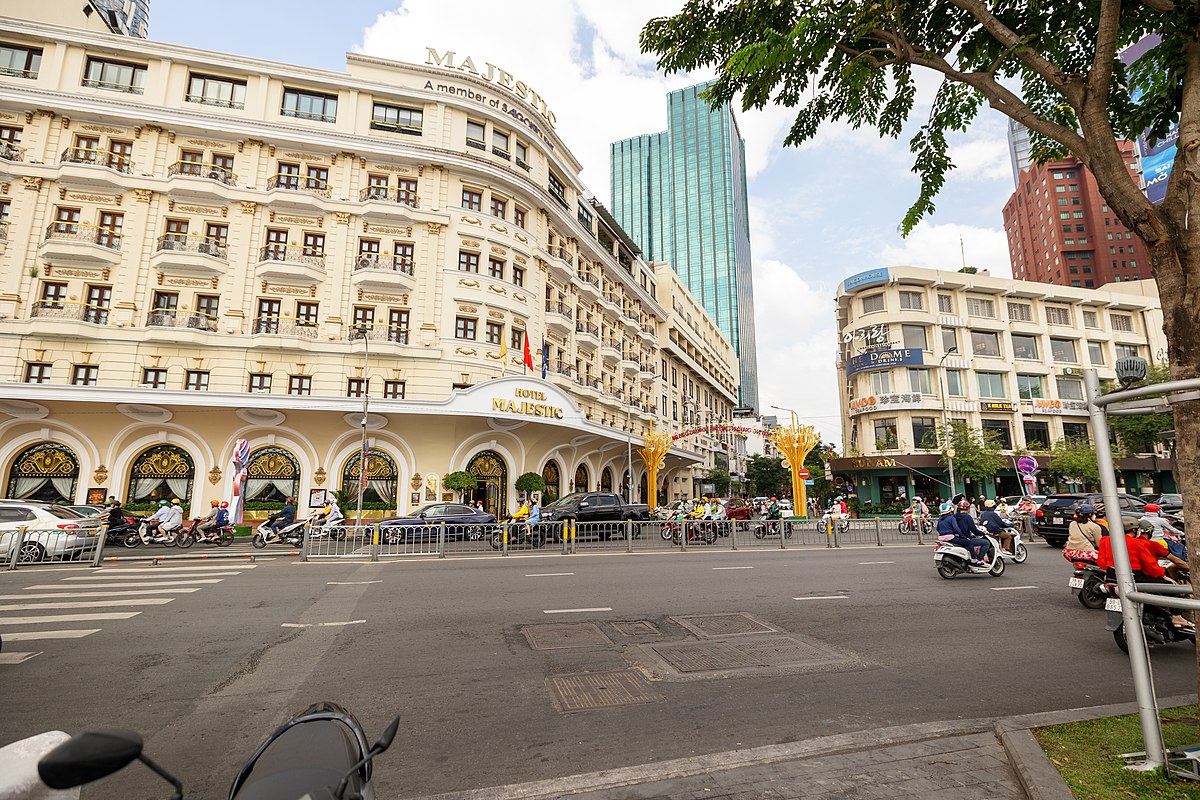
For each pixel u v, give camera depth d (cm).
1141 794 323
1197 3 414
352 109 2812
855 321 4153
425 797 356
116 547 1811
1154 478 4059
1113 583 760
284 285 2617
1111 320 4400
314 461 2555
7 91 2372
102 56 2559
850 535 2236
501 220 2989
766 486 6425
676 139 13325
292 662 619
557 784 368
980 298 4141
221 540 1864
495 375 2852
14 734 445
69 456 2344
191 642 690
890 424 3888
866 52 605
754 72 541
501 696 526
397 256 2784
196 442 2452
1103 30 442
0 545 1386
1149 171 2850
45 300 2356
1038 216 9538
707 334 6600
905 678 580
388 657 636
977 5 529
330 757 239
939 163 691
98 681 560
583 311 3703
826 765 389
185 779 381
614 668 604
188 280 2505
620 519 2202
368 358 2647
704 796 350
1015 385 4031
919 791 354
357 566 1342
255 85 2708
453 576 1176
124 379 2366
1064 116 631
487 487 2780
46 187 2420
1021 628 784
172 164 2553
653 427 4312
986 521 1416
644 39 684
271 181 2641
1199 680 371
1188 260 385
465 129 2992
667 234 12912
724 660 632
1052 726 425
